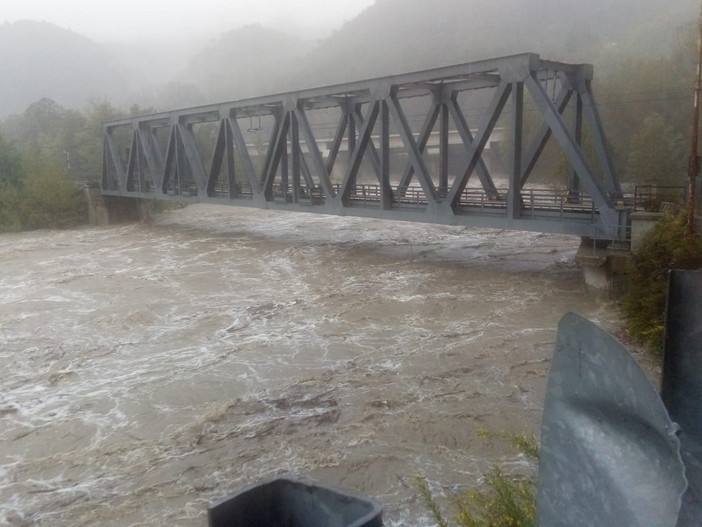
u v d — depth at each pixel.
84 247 40.84
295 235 40.75
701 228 18.06
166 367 17.73
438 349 17.89
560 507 2.19
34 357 19.14
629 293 18.48
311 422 13.77
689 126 46.59
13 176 59.28
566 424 2.26
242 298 25.00
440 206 25.78
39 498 11.48
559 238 35.94
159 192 44.09
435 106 28.81
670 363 2.43
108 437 13.67
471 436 12.67
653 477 1.91
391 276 27.09
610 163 25.27
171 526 10.44
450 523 9.84
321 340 19.33
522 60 22.27
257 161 83.75
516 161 23.05
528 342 17.95
